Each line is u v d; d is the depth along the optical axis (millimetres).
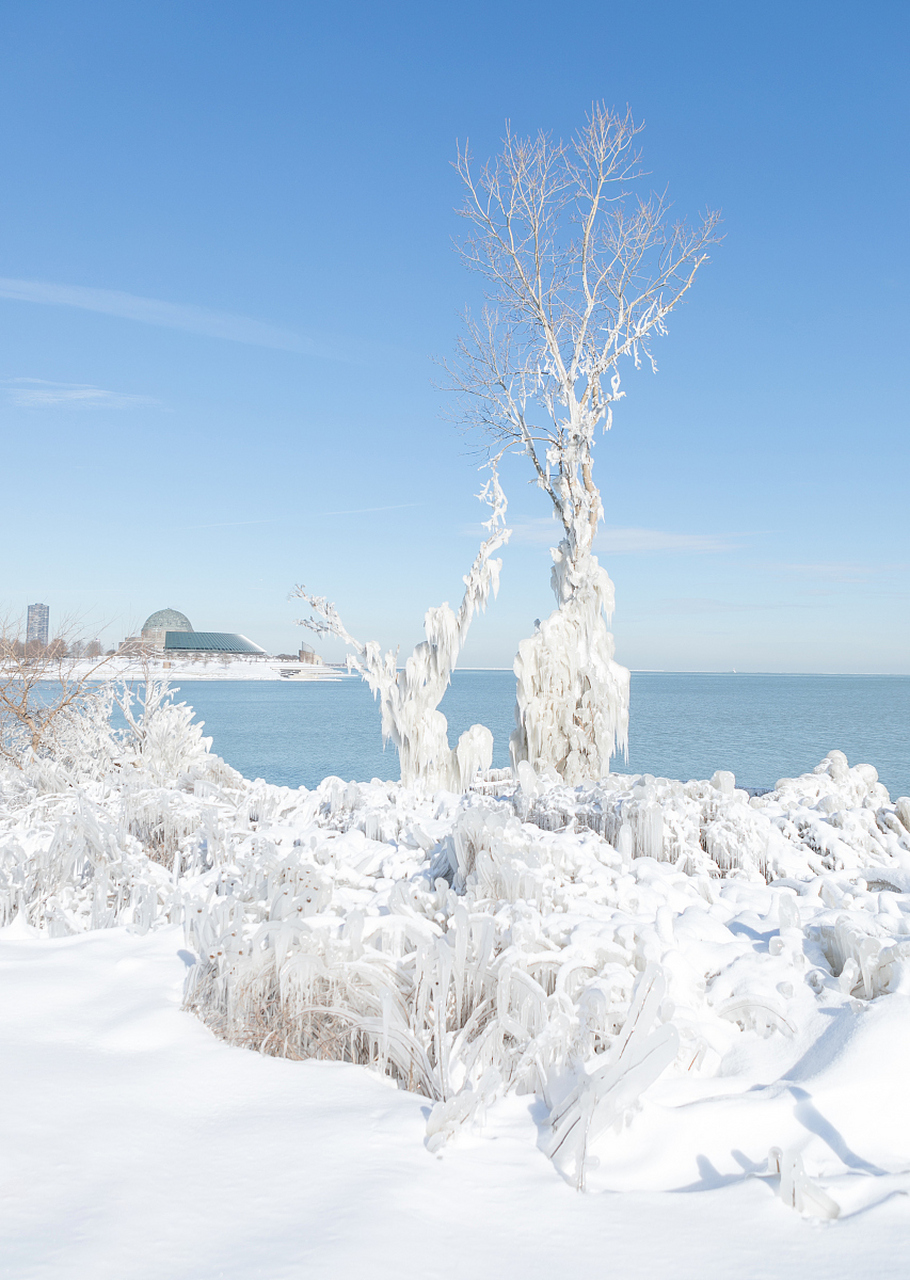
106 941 4332
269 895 4156
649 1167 2221
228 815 7035
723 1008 3092
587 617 12547
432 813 7941
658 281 14414
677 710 67438
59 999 3416
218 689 136125
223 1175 2086
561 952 3162
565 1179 2146
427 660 11328
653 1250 1840
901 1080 2516
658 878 4949
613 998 2893
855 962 3189
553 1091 2561
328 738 39281
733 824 5965
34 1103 2443
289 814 8148
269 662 169500
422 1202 1982
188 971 3777
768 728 45062
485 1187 2078
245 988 3148
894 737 38344
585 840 5707
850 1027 2789
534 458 14203
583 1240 1868
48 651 12945
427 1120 2424
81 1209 1914
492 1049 2748
